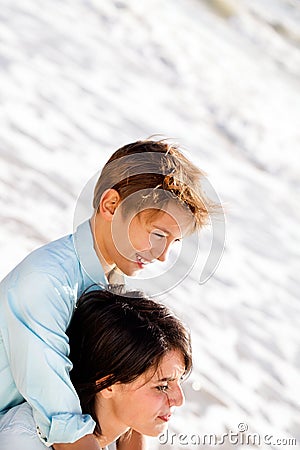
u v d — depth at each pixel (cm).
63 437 408
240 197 1606
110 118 1562
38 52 1692
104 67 1838
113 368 421
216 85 2122
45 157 1200
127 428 445
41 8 1970
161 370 425
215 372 856
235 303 1101
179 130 1742
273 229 1520
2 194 998
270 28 2767
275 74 2433
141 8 2286
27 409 427
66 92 1566
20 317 416
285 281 1290
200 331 951
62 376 412
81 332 430
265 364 944
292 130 2059
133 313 428
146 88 1877
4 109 1330
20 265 431
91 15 2102
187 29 2355
